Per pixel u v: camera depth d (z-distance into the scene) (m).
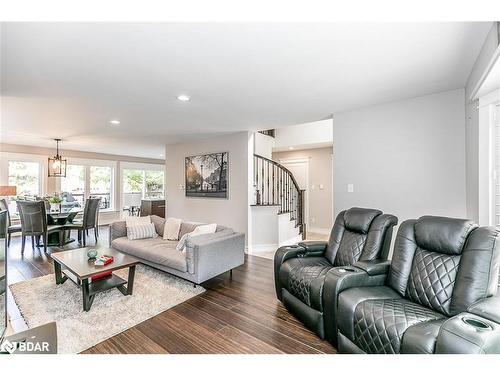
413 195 3.03
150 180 9.46
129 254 3.65
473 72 2.25
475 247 1.64
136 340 2.01
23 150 6.34
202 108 3.39
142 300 2.70
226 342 1.99
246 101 3.12
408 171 3.06
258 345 1.96
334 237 2.80
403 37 1.78
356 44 1.87
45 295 2.79
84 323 2.24
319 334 2.03
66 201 6.30
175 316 2.38
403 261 2.01
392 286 2.01
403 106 3.09
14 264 3.91
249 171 4.89
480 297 1.52
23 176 6.42
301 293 2.23
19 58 2.03
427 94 2.91
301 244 2.91
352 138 3.48
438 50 1.96
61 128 4.50
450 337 1.19
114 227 4.11
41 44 1.83
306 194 7.04
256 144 5.82
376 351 1.51
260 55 2.02
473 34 1.75
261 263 4.15
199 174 5.66
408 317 1.55
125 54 1.99
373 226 2.45
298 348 1.92
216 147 5.36
